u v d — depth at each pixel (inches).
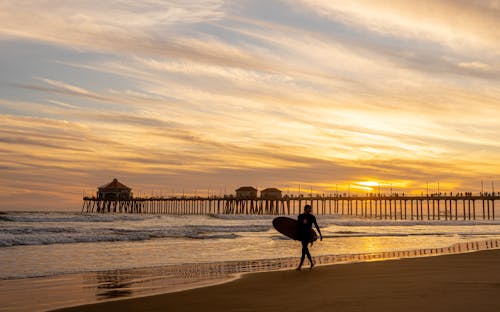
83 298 379.6
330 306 310.3
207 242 1109.1
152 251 868.6
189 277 508.4
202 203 5689.0
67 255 775.7
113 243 1048.2
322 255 800.3
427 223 3061.0
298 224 547.5
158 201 5959.6
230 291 387.9
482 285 395.9
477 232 1831.9
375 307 302.5
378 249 938.7
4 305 350.6
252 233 1541.6
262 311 303.3
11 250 842.8
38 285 454.6
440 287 385.4
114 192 5841.5
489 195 3983.8
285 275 488.4
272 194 4992.6
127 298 363.3
